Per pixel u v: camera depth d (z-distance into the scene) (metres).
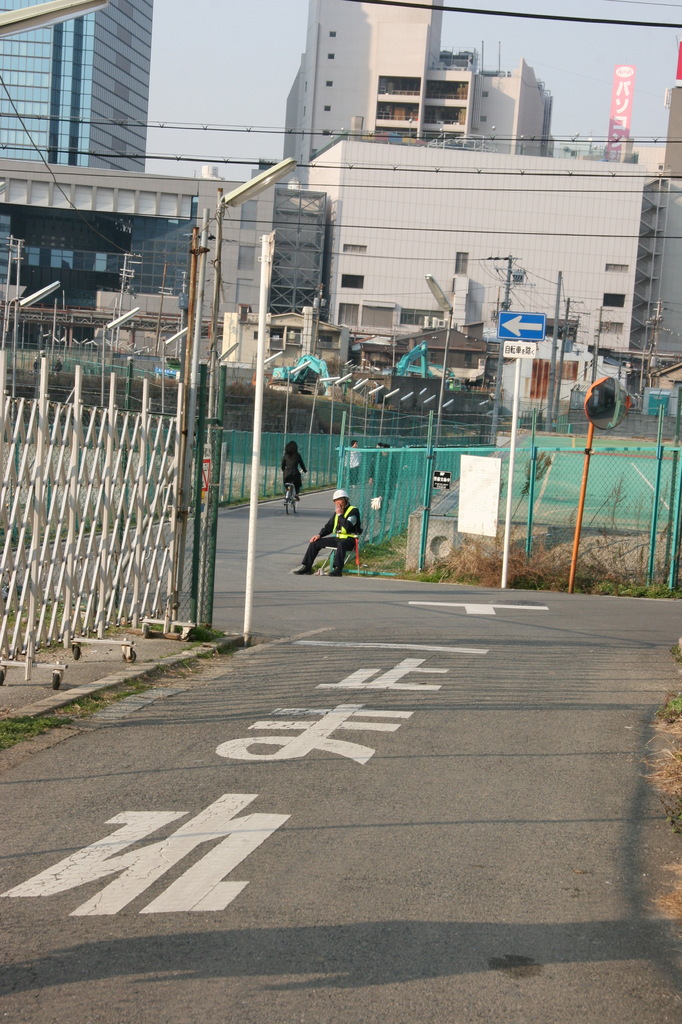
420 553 25.70
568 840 7.25
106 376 46.41
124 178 131.12
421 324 146.38
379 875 6.46
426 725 10.38
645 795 8.34
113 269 146.62
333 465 65.56
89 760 8.82
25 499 11.31
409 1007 4.83
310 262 142.38
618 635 16.97
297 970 5.15
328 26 177.00
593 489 31.45
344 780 8.45
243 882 6.27
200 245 14.76
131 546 13.87
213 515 15.36
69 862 6.55
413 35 175.62
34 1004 4.77
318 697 11.52
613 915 6.00
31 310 112.88
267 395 67.62
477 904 6.07
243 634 15.09
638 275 151.25
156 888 6.16
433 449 26.02
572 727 10.52
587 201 147.88
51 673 11.91
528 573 23.62
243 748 9.33
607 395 22.75
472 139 154.25
